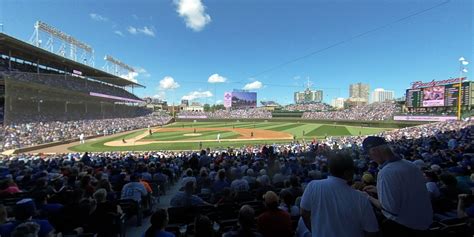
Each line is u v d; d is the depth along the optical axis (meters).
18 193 8.41
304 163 14.42
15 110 57.78
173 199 7.39
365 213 2.88
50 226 4.83
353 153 17.77
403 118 72.62
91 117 79.94
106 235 5.99
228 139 50.59
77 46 81.62
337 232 2.86
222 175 9.80
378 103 98.75
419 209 3.25
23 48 60.16
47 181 9.45
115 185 10.36
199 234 4.21
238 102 136.62
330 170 3.15
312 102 154.88
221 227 5.68
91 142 48.81
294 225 5.60
